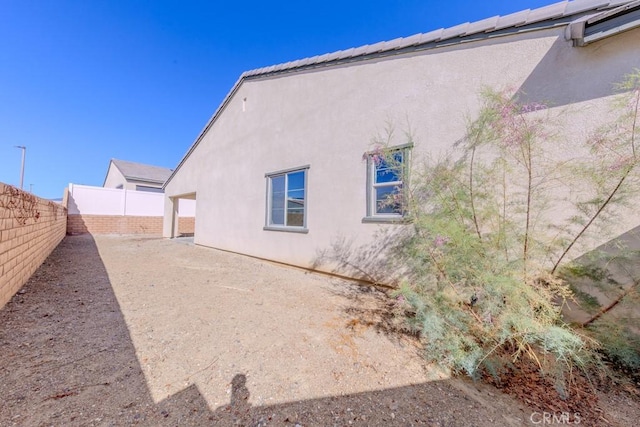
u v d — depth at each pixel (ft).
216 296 15.15
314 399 6.93
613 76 9.96
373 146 17.34
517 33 12.19
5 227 11.69
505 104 10.30
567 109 10.80
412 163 13.71
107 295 14.55
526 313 7.73
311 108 21.76
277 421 6.11
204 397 6.81
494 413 6.60
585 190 9.94
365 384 7.63
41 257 21.06
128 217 54.70
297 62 22.39
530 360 8.37
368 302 14.42
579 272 9.17
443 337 8.59
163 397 6.72
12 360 7.95
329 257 19.81
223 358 8.69
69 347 8.91
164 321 11.40
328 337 10.41
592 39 10.09
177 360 8.45
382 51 16.85
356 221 18.17
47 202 23.85
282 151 24.38
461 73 13.91
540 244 9.22
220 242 32.96
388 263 16.12
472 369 7.63
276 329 11.00
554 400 7.16
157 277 19.11
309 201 21.53
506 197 10.66
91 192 51.21
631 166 8.20
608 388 7.71
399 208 13.08
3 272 11.67
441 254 9.68
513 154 10.46
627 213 9.08
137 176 82.74
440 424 6.18
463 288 9.28
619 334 8.17
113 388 6.95
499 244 9.07
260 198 26.78
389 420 6.25
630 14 9.37
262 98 26.96
